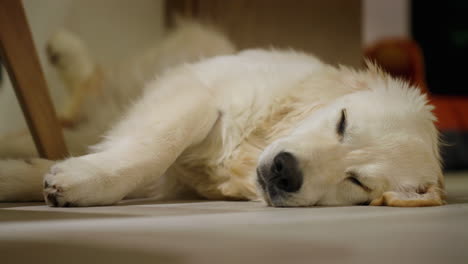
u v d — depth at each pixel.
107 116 2.70
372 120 1.89
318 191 1.77
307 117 2.03
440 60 8.42
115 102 2.85
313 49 4.80
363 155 1.83
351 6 4.92
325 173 1.77
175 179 2.16
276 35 4.68
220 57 2.39
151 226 1.14
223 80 2.16
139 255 0.82
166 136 1.82
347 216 1.41
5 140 2.44
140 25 4.65
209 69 2.26
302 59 2.41
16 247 0.88
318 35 4.81
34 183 1.86
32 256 0.82
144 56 3.00
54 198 1.54
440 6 8.32
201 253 0.84
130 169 1.67
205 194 2.12
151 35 4.72
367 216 1.42
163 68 2.88
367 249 0.91
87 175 1.58
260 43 4.63
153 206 1.66
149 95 2.18
